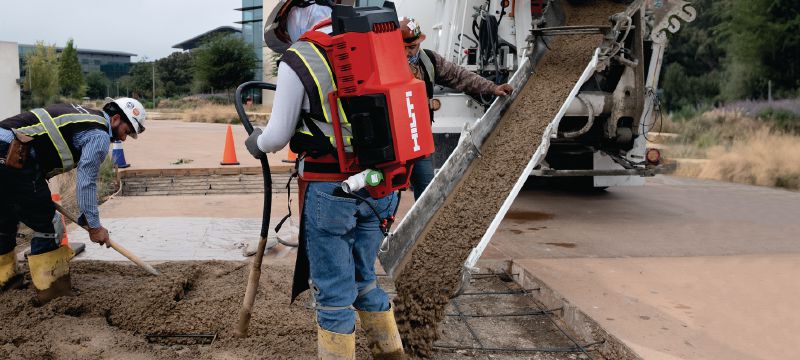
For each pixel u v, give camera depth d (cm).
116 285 376
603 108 557
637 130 572
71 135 330
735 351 297
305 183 242
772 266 447
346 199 236
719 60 2747
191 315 330
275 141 232
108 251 456
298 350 296
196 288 375
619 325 326
